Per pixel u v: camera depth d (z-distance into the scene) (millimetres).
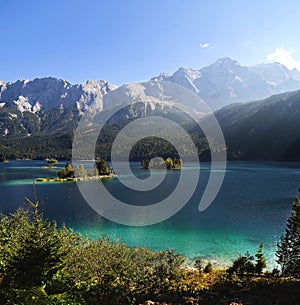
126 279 12242
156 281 12336
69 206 49531
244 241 30516
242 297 11195
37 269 8953
